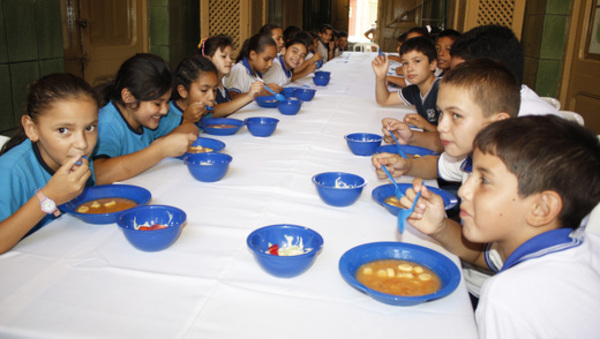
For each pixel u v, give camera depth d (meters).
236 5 5.41
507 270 0.84
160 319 0.84
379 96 2.86
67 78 1.20
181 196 1.38
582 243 0.86
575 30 4.39
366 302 0.91
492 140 0.85
